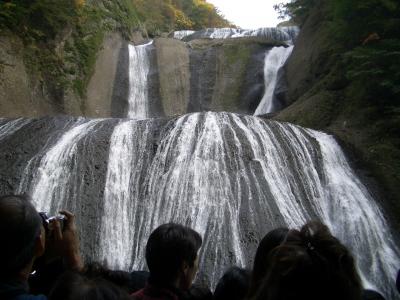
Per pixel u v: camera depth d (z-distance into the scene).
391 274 9.91
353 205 11.20
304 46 20.94
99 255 9.50
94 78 22.08
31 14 18.89
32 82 18.09
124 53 24.94
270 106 21.64
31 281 3.27
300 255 2.15
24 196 2.83
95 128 12.23
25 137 11.87
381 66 13.79
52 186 10.65
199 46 26.38
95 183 10.70
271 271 2.21
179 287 3.15
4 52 16.91
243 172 10.87
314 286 2.09
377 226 10.94
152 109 23.19
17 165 10.90
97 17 23.91
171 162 11.18
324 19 19.86
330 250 2.19
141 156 11.46
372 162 12.46
